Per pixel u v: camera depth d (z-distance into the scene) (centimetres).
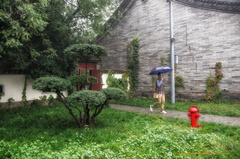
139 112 815
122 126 579
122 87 1331
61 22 986
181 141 429
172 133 482
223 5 964
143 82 1309
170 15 989
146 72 1293
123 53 1422
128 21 1392
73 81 616
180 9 1125
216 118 678
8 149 377
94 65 1428
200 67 1049
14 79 955
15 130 546
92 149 377
